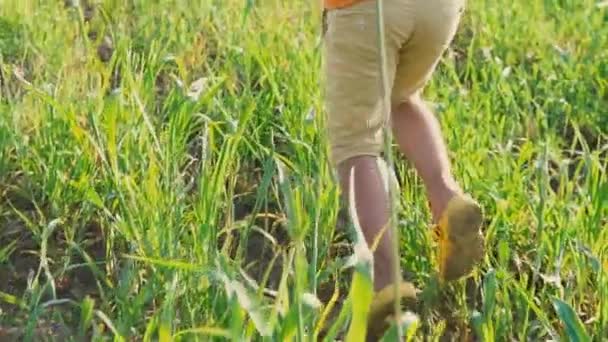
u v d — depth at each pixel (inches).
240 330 111.5
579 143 220.2
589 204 169.6
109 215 166.1
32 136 206.1
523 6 280.7
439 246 154.6
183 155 187.8
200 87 183.6
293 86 213.8
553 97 226.8
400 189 189.2
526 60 252.1
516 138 206.7
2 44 244.5
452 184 158.7
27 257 177.3
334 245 176.7
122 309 147.9
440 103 207.5
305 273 117.4
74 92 209.2
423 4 146.8
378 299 134.8
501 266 160.1
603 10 271.3
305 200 172.2
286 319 112.7
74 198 181.8
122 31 241.9
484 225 181.0
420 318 160.9
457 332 159.8
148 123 169.2
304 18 259.3
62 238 181.3
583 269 158.4
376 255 146.5
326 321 161.6
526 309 151.3
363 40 146.9
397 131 160.7
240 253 147.4
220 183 158.4
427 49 151.7
